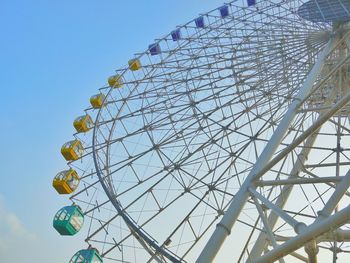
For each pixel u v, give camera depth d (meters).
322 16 21.41
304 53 21.20
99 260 17.17
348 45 18.50
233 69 21.19
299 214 15.27
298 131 18.48
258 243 16.91
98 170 19.47
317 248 10.75
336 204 10.77
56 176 21.03
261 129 17.80
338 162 17.62
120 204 17.94
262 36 22.53
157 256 16.00
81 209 20.05
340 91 19.00
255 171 13.65
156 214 17.25
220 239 12.51
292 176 17.00
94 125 21.64
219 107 19.25
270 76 20.11
